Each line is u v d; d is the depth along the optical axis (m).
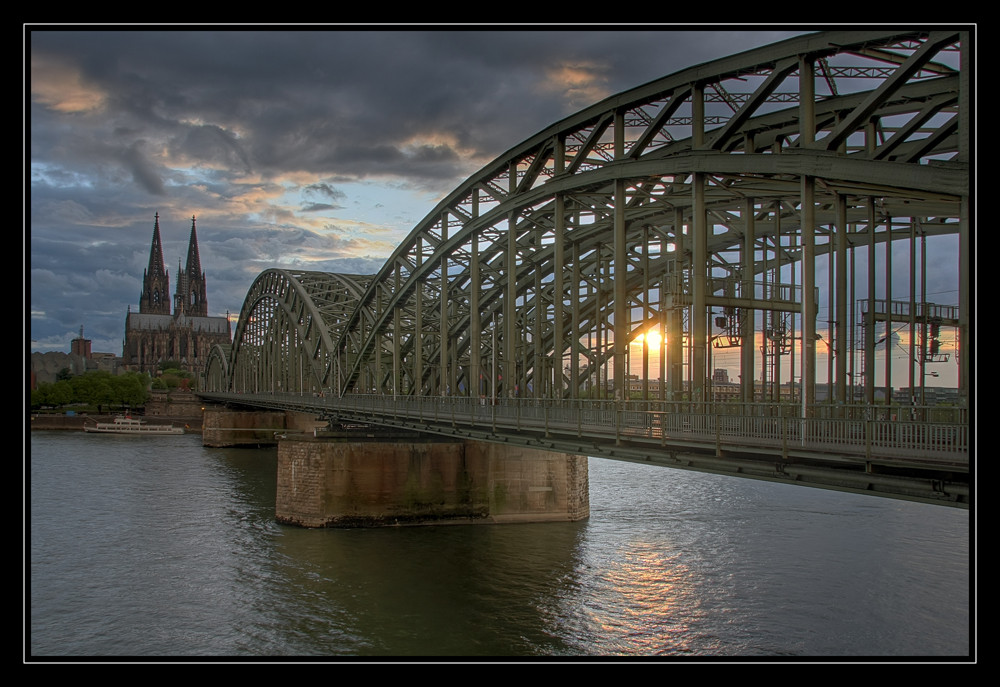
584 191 39.25
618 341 34.81
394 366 65.19
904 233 40.34
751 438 21.75
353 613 33.91
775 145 31.64
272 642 30.58
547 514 52.47
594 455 28.33
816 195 32.84
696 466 23.36
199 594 36.47
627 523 50.94
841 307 26.72
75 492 65.75
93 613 33.88
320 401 74.88
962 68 20.31
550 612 33.78
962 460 16.05
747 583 36.78
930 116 22.81
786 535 46.22
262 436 117.94
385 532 49.34
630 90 35.19
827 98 30.84
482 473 52.78
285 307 105.88
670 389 34.06
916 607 32.97
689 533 47.53
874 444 18.39
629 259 58.09
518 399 35.19
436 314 71.88
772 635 30.25
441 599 35.62
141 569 40.69
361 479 51.62
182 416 163.62
